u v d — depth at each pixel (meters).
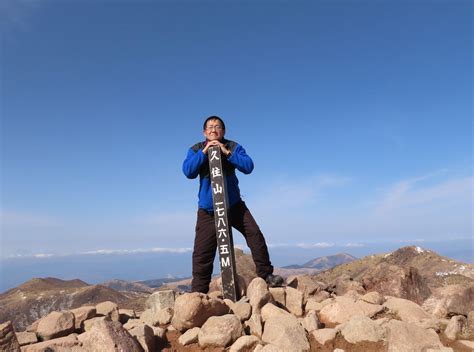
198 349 2.49
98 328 2.21
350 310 2.94
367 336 2.39
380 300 3.22
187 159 3.38
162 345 2.56
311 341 2.47
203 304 2.66
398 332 2.34
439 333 2.67
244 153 3.38
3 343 2.13
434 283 6.91
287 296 3.18
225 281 3.13
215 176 3.24
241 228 3.45
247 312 2.79
